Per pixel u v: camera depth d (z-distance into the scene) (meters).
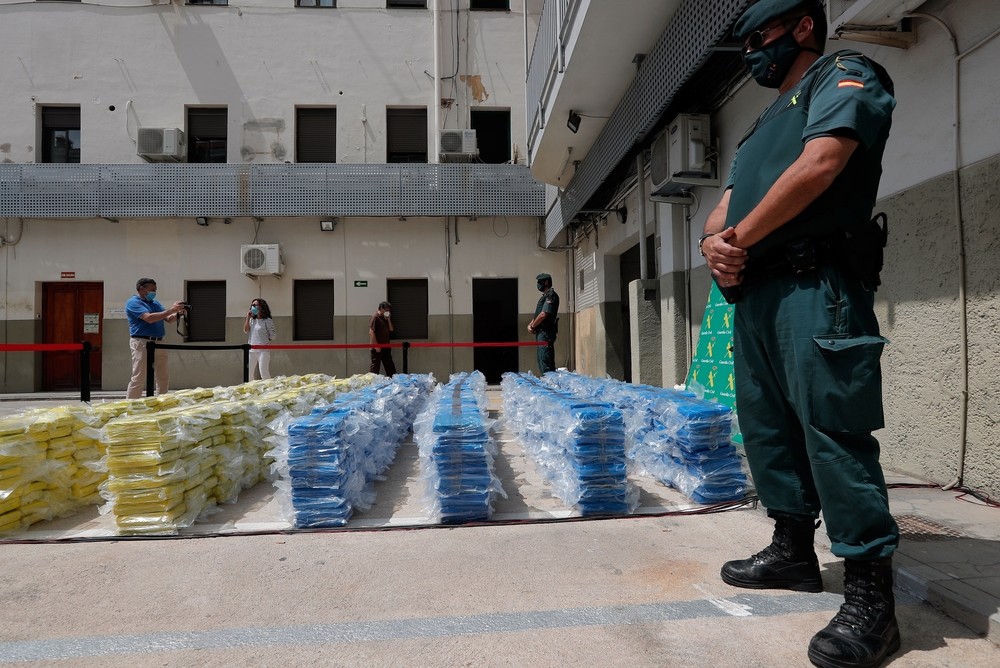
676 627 1.79
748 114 4.77
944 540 2.26
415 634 1.79
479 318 12.17
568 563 2.32
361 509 3.07
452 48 11.92
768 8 1.84
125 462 2.75
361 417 3.30
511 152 11.98
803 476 1.98
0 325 11.18
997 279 2.69
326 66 11.76
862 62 1.65
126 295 11.36
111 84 11.42
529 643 1.72
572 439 3.00
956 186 2.88
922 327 3.13
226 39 11.61
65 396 10.45
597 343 9.87
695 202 5.69
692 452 3.14
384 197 11.47
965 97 2.84
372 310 11.77
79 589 2.14
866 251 1.62
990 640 1.66
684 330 5.96
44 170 10.99
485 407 4.64
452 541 2.60
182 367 11.41
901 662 1.56
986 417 2.76
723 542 2.52
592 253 10.23
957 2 2.87
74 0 11.46
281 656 1.67
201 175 11.17
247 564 2.37
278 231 11.66
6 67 11.37
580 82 5.86
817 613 1.86
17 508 2.83
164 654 1.69
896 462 3.35
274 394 4.56
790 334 1.71
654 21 4.74
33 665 1.64
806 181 1.54
